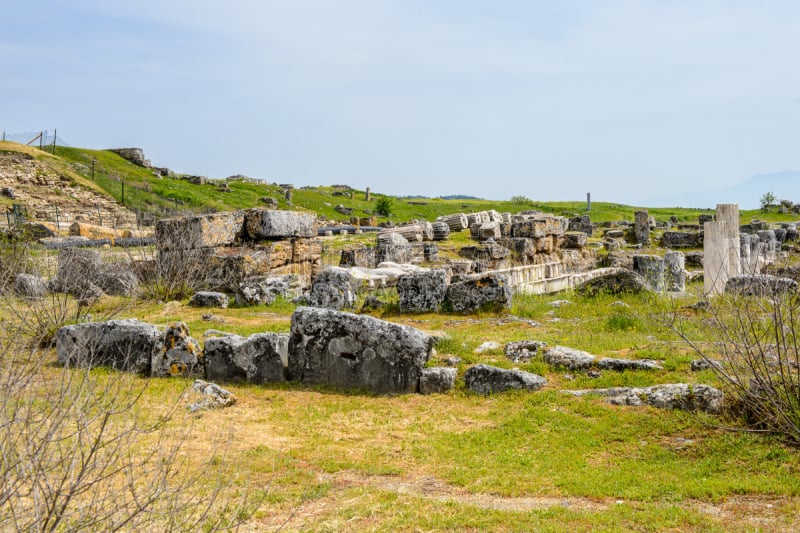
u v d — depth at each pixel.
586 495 6.99
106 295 19.08
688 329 13.23
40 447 4.59
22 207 44.47
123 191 52.75
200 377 11.55
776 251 37.94
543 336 13.17
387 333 10.88
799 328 9.52
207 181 72.81
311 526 6.20
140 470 6.97
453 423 9.48
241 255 20.12
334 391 10.95
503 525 6.19
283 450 8.43
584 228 48.12
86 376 6.24
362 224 58.50
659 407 9.20
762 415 8.27
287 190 70.31
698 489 6.94
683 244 42.62
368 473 7.75
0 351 5.98
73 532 4.55
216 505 6.47
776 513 6.34
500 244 31.03
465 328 14.65
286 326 15.06
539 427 9.12
